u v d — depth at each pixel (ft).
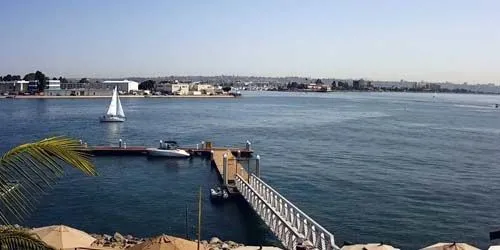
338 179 206.80
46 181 36.83
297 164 245.65
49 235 83.30
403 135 386.93
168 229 136.77
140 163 250.37
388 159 263.70
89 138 350.23
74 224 139.44
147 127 436.35
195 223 142.61
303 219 106.22
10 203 35.47
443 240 129.80
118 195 175.73
